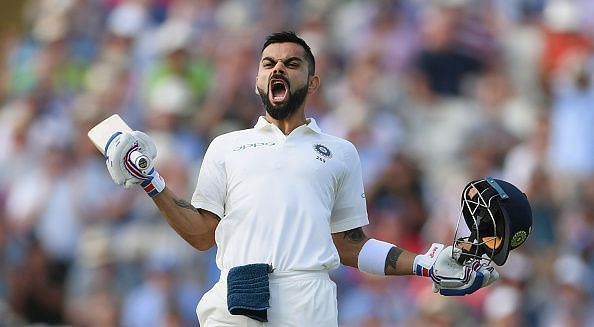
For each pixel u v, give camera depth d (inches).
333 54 1811.0
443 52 1775.3
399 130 1695.4
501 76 1772.9
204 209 724.0
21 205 1715.1
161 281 1567.4
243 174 719.1
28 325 1658.5
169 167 1653.5
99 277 1621.6
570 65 1764.3
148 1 1942.7
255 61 1818.4
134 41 1894.7
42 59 1911.9
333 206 741.3
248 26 1883.6
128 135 693.3
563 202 1595.7
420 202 1617.9
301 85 736.3
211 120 1739.7
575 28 1822.1
